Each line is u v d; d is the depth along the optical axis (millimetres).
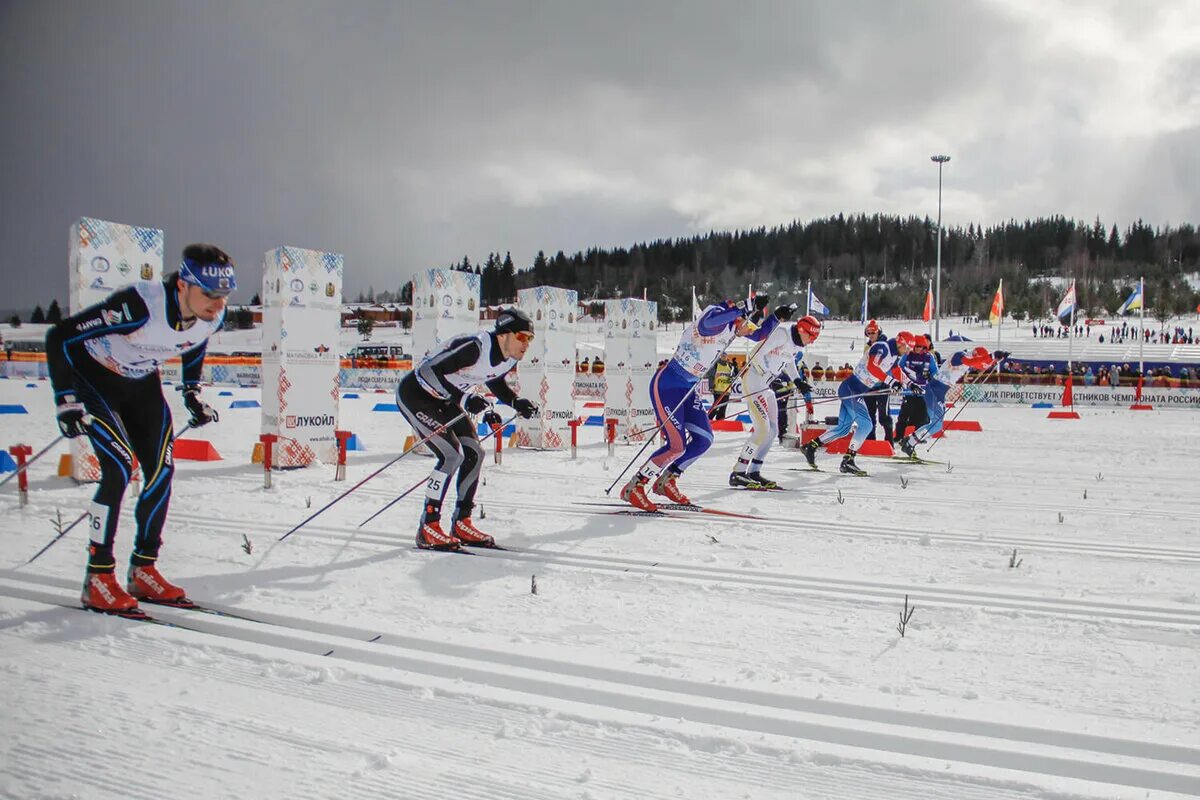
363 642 3207
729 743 2346
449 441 4945
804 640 3309
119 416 3674
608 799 2053
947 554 5020
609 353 13609
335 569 4398
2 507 6109
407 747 2314
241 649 3055
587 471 9070
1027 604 3941
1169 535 5762
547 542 5215
